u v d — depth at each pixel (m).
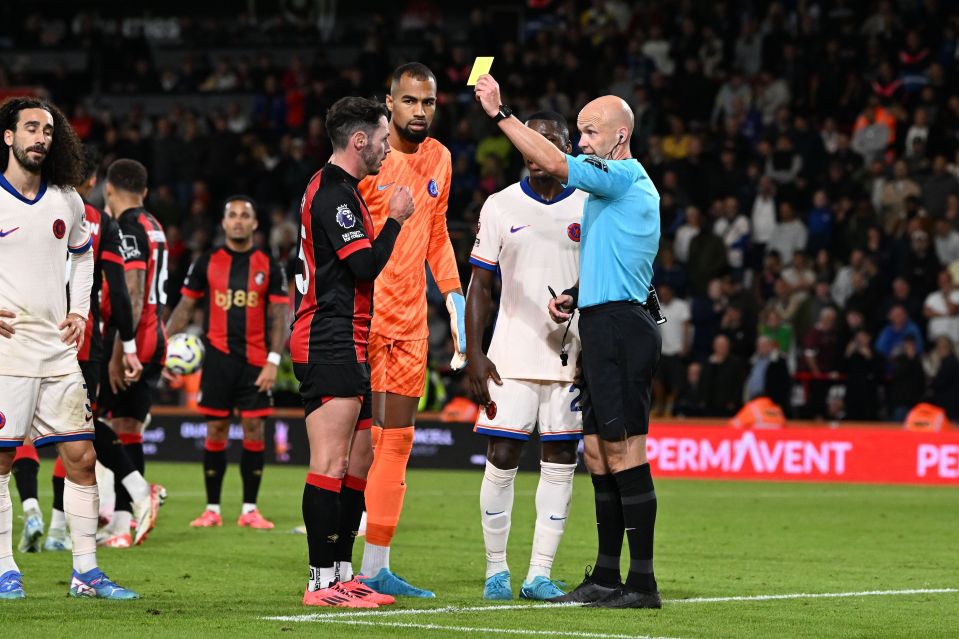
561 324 23.08
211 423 36.62
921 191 69.88
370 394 22.64
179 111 89.50
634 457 21.42
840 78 79.12
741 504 45.03
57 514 30.64
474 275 23.53
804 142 74.38
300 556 29.25
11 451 22.08
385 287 23.31
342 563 22.86
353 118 20.95
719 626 19.77
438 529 35.88
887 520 40.00
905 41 80.06
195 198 82.12
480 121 81.56
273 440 60.56
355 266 20.42
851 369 61.66
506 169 79.12
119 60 99.38
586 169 20.83
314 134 83.62
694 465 57.34
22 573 25.84
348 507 22.73
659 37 85.31
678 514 41.34
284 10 104.75
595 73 83.31
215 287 36.81
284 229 76.69
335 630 18.50
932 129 71.94
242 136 87.12
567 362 23.11
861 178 71.88
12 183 21.69
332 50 99.31
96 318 29.11
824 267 67.25
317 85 88.75
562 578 26.30
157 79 97.44
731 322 64.94
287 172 82.88
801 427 57.59
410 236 23.50
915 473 54.72
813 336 62.94
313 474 21.09
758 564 29.25
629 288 21.44
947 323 63.19
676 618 20.45
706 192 74.12
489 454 23.39
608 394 21.27
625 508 21.55
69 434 22.03
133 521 35.72
